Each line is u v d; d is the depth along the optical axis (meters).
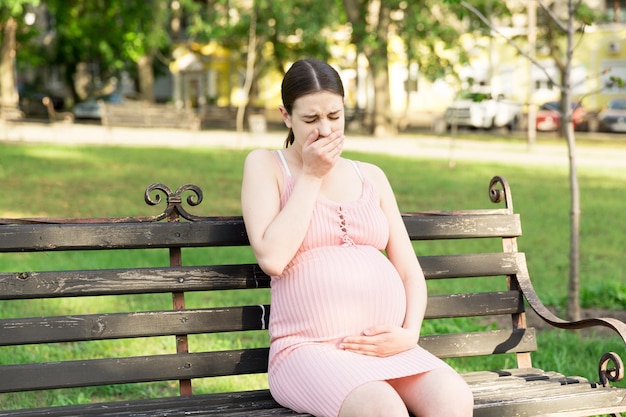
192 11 37.16
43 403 5.40
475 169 21.03
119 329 3.93
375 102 33.78
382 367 3.53
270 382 3.82
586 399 3.75
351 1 32.72
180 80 49.94
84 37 40.81
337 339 3.74
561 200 16.17
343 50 40.06
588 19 7.71
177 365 3.98
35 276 3.86
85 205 13.93
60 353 6.31
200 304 7.95
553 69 43.53
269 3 33.06
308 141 3.78
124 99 46.03
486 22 7.86
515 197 16.34
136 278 3.99
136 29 39.72
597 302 8.52
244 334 7.15
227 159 21.73
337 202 3.92
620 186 18.58
